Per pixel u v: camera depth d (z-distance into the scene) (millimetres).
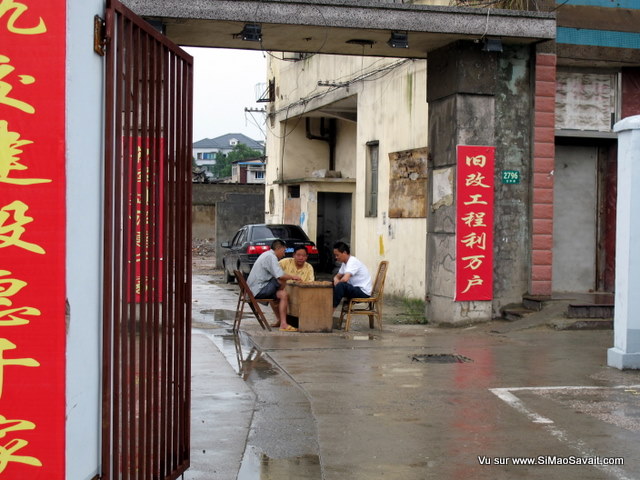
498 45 11469
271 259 11531
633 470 4973
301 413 6383
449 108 11938
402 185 16141
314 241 22297
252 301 11148
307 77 22250
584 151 13227
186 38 11422
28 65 2959
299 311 11172
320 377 7801
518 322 11398
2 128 2969
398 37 11094
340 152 24328
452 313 11820
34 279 2980
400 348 9625
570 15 12375
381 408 6555
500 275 12047
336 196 23938
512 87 12039
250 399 6812
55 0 2955
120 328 3625
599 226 13266
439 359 8852
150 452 4020
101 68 3357
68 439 3049
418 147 15477
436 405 6660
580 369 8242
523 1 12180
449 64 11891
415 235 15531
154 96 4031
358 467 5012
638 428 5945
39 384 2996
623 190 8055
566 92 12859
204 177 47500
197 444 5434
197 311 13859
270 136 25844
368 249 18219
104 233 3395
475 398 6918
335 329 11703
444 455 5273
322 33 11180
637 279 8070
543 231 12070
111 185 3430
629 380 7695
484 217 11805
